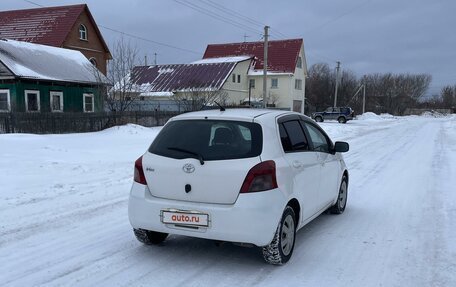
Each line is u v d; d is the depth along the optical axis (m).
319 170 5.63
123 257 4.82
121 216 6.45
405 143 20.62
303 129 5.61
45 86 25.81
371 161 13.52
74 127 20.91
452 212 6.97
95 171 10.27
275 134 4.75
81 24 37.19
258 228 4.24
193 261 4.73
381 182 9.73
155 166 4.65
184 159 4.52
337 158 6.59
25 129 18.77
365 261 4.79
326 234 5.78
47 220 6.14
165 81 44.75
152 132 21.64
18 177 9.08
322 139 6.31
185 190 4.50
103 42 39.62
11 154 11.93
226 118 4.73
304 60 55.16
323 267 4.61
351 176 10.55
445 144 20.11
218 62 46.81
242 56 52.56
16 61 24.58
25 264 4.55
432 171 11.38
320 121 49.81
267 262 4.65
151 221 4.62
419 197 8.12
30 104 24.88
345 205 7.19
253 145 4.48
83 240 5.36
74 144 15.44
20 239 5.32
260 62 52.88
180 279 4.25
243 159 4.38
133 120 25.27
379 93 109.38
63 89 27.05
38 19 37.09
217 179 4.36
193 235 4.43
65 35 34.91
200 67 46.22
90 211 6.68
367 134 27.73
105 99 25.17
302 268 4.57
